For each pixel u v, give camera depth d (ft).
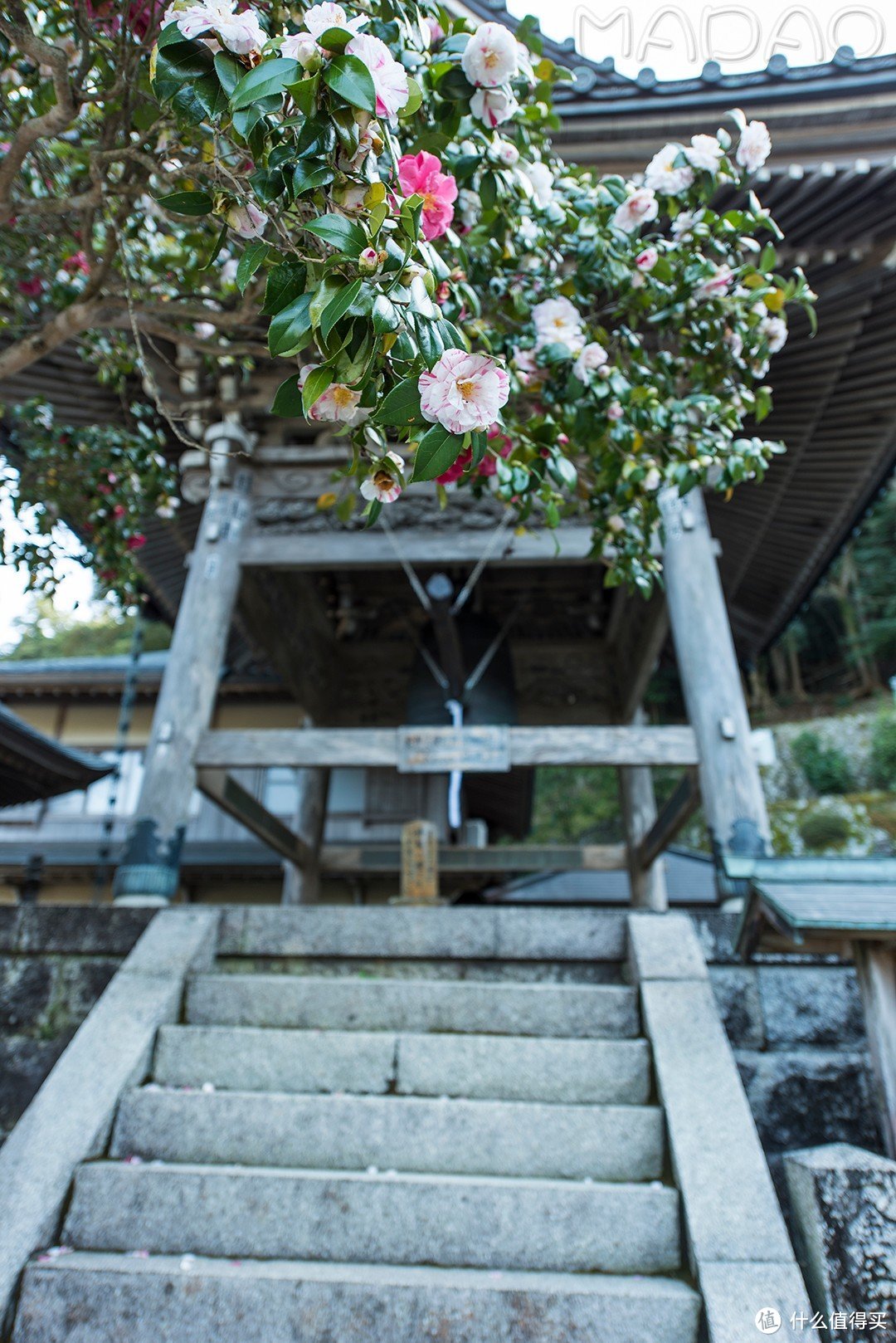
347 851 28.14
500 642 24.85
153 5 7.19
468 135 7.42
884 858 9.07
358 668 30.60
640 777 26.63
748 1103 10.12
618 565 9.59
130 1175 8.10
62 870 38.86
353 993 10.78
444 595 18.69
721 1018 10.96
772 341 9.30
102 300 8.79
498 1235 7.65
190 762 16.26
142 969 11.01
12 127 8.88
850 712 67.67
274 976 11.28
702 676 16.24
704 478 9.14
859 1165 6.75
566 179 9.10
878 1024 8.07
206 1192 7.98
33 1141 8.38
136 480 12.51
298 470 19.29
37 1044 11.61
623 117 14.39
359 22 4.92
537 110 8.43
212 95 4.79
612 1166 8.42
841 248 15.26
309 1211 7.85
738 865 9.19
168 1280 7.07
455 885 36.96
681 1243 7.54
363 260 4.24
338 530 18.88
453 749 16.24
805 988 11.12
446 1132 8.67
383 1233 7.73
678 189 8.99
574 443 8.78
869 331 17.21
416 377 4.47
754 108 14.10
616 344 9.63
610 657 29.58
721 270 8.75
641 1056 9.44
